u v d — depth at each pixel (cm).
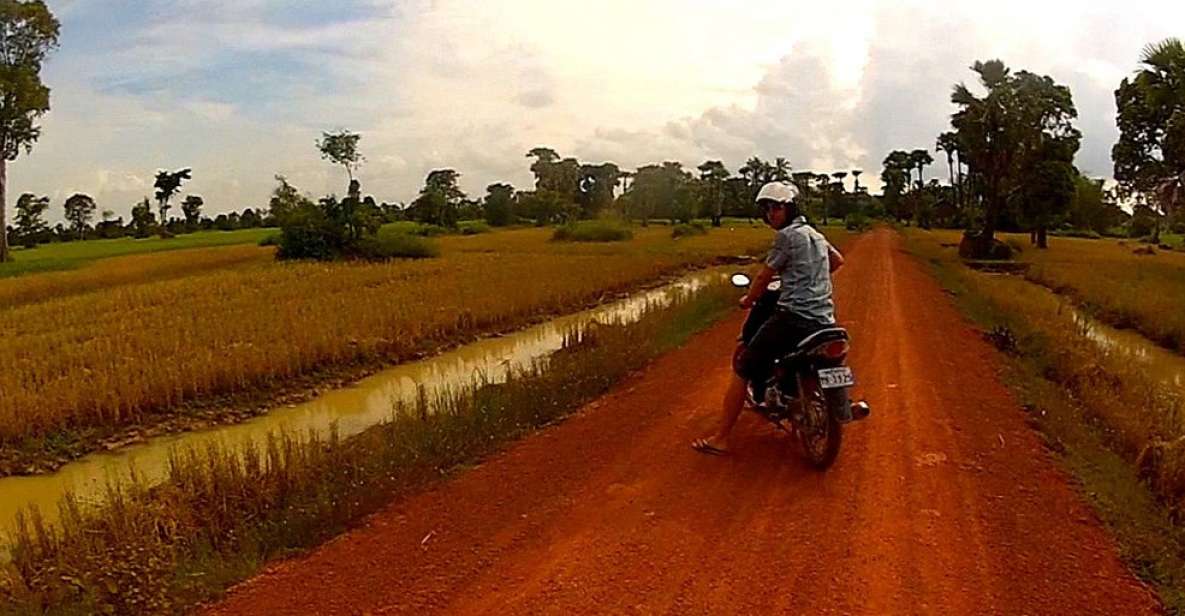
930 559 497
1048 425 777
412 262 3731
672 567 491
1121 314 2038
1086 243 6538
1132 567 489
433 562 510
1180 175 3466
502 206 10456
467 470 687
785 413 688
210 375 1288
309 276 2972
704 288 2227
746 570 486
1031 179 5128
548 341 1825
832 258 695
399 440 769
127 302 2328
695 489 617
